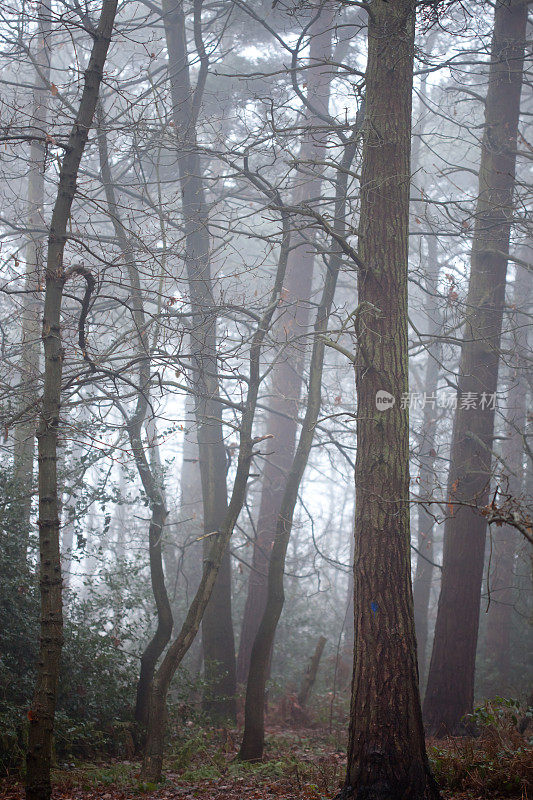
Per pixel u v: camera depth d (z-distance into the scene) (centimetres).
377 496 786
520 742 905
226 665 1495
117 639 1239
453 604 1398
